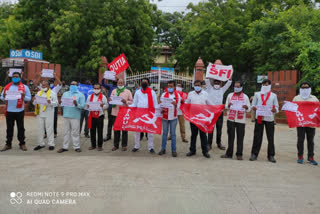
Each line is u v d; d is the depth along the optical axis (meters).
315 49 12.41
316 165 6.34
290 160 6.81
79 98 7.12
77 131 7.24
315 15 15.30
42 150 7.29
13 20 21.53
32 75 13.52
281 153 7.59
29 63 13.42
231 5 23.31
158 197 4.02
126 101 7.77
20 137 7.21
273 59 16.52
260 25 16.44
